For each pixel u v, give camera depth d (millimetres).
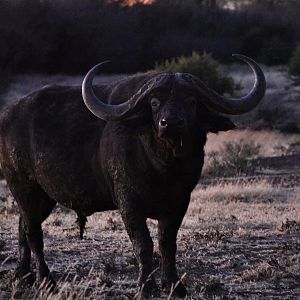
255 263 41406
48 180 35500
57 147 34875
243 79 188500
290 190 73250
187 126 29953
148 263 32156
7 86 177000
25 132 36219
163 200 32500
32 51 188500
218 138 118688
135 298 31797
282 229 51094
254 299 34375
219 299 34031
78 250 44312
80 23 197375
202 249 44938
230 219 56625
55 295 31312
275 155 102375
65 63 192375
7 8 192750
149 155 31594
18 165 36719
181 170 31719
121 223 54125
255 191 70500
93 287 35969
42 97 36469
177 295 33469
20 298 34031
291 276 38406
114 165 32719
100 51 195375
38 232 37062
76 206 35406
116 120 31297
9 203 66500
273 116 146125
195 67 150000
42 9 195625
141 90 31203
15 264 41219
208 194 68812
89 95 31750
